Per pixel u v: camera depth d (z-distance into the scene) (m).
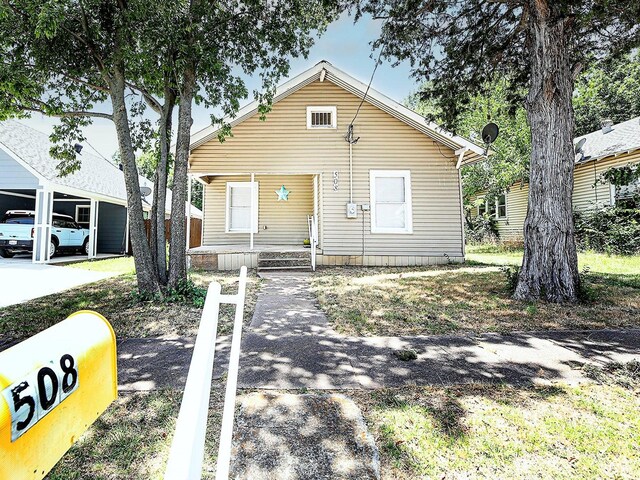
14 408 0.80
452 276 7.78
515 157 16.66
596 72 11.22
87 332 1.14
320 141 10.27
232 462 1.83
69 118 7.37
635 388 2.64
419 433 2.09
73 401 1.02
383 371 3.02
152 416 2.35
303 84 10.31
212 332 1.12
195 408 0.97
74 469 1.85
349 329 4.26
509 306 5.15
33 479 0.86
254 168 10.15
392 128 10.36
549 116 5.59
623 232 11.67
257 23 6.57
